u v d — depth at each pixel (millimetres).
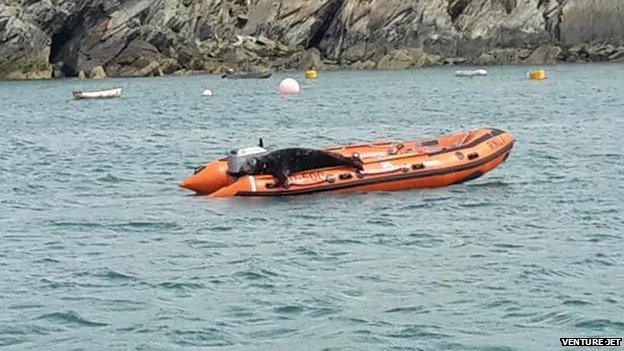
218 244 46094
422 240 45875
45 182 66625
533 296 37031
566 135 85188
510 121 101125
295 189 54812
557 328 33906
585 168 65438
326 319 35188
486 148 57781
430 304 36469
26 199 60000
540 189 57844
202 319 35438
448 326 34312
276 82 182000
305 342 33188
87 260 43719
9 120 118000
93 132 100438
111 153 81562
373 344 32875
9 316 36000
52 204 58000
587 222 49094
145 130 101125
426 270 40750
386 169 55844
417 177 56062
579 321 34406
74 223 51812
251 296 37812
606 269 40438
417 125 101000
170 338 33719
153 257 43969
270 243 45906
